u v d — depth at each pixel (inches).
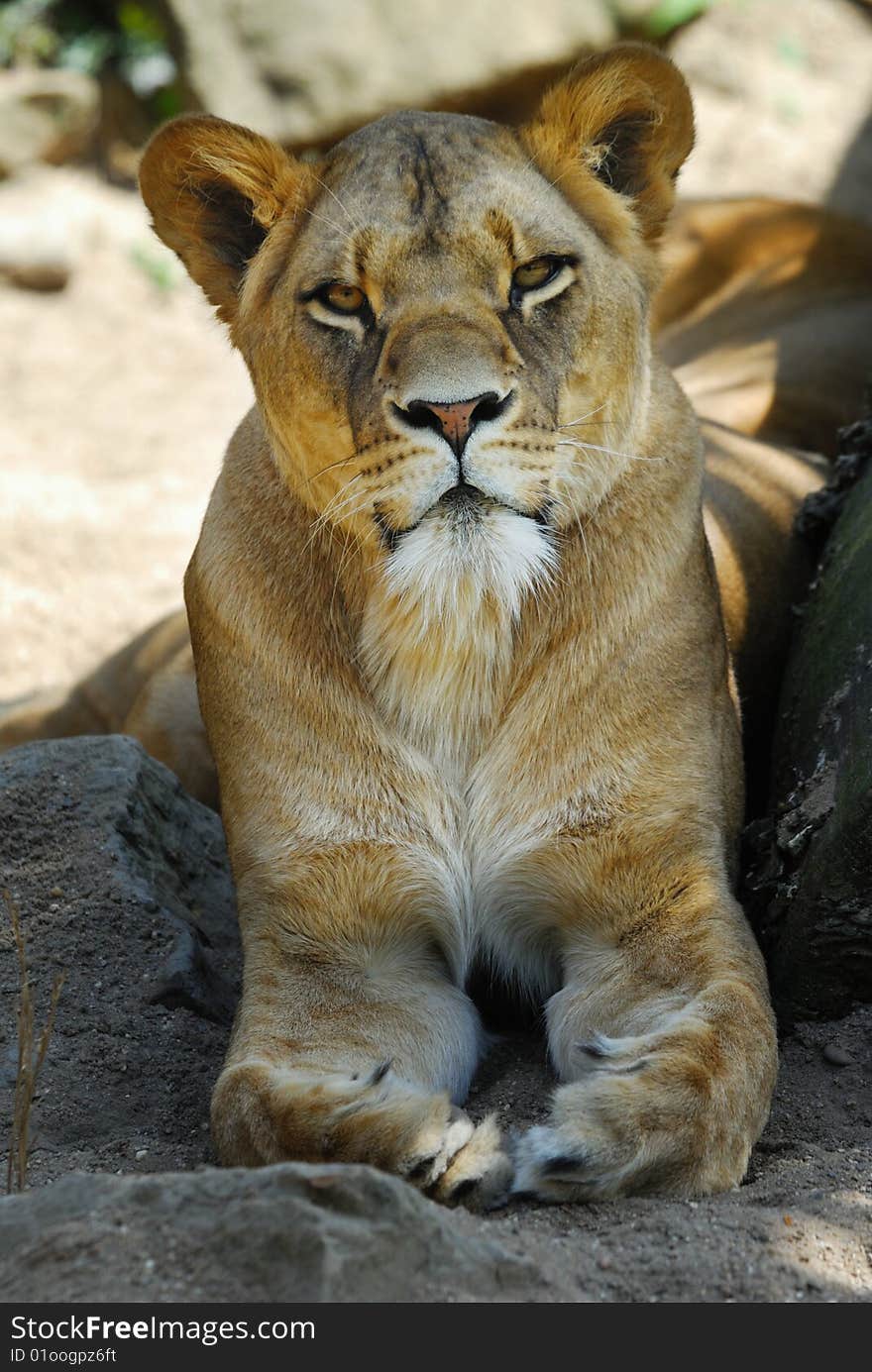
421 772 260.4
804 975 258.8
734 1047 223.3
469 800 262.1
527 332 242.1
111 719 414.6
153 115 727.7
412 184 244.5
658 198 273.0
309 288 245.9
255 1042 241.4
